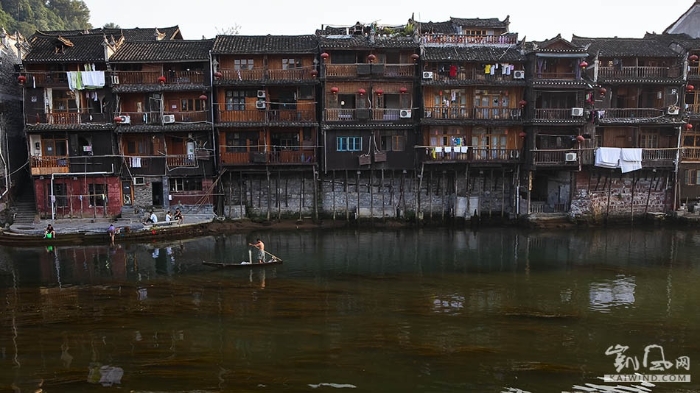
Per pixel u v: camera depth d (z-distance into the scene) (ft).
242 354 63.26
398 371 59.06
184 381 56.80
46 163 134.00
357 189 145.28
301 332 69.72
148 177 139.44
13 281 93.45
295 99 141.69
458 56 138.00
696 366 61.21
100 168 136.77
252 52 136.67
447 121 137.80
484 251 117.39
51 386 55.72
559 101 141.18
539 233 135.64
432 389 55.31
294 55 139.44
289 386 55.72
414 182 146.41
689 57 142.20
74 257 110.42
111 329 70.74
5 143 140.05
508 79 139.85
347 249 119.03
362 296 85.10
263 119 138.72
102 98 137.08
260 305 80.33
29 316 75.61
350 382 56.70
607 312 78.48
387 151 141.59
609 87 142.31
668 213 145.89
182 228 128.77
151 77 136.26
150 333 69.51
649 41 150.00
